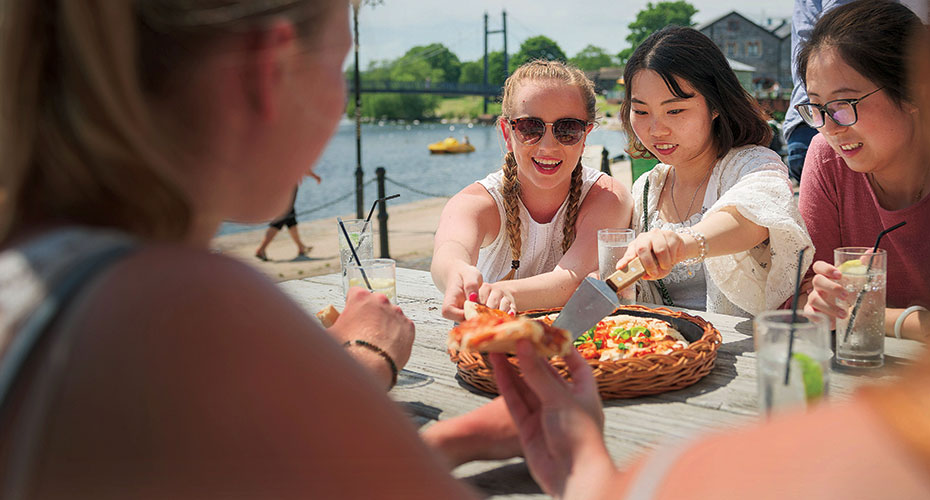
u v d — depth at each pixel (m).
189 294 0.51
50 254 0.55
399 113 114.56
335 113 0.76
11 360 0.50
